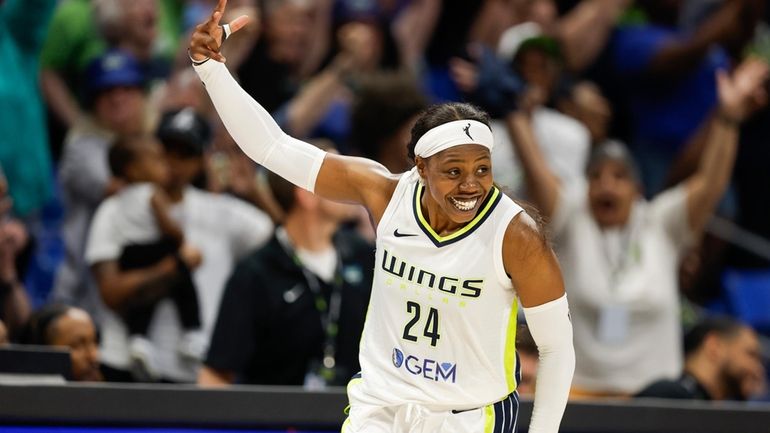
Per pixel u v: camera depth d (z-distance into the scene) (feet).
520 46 84.17
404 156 70.18
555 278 40.37
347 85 86.38
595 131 94.89
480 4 101.24
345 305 63.26
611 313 74.79
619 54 100.17
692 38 97.40
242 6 88.07
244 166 79.46
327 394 57.77
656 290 75.51
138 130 83.20
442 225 40.63
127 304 68.49
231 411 56.75
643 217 77.56
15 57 78.33
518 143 77.51
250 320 62.18
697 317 88.94
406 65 92.17
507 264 40.19
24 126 77.92
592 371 74.84
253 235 74.59
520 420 58.54
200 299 71.46
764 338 97.14
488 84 78.54
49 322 60.64
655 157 98.12
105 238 69.87
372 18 89.56
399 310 41.19
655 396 65.21
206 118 79.97
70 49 90.33
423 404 41.29
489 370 41.16
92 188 80.23
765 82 102.73
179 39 94.84
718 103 82.94
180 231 69.62
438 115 39.68
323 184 43.29
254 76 88.48
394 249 41.11
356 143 72.02
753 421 60.75
